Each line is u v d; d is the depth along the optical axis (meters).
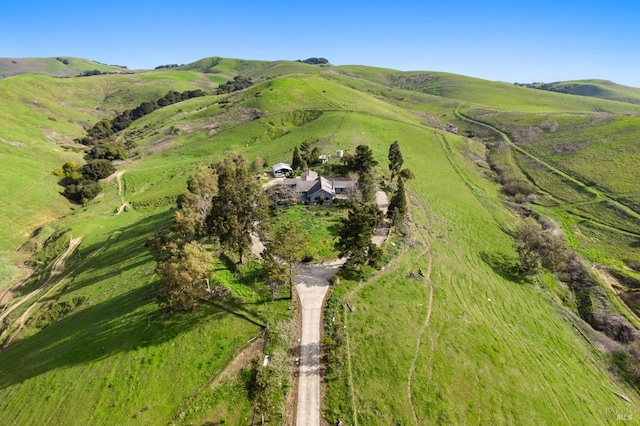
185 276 43.34
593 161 126.50
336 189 86.81
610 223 98.62
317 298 50.91
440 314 50.78
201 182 76.31
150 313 49.69
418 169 117.38
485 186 122.00
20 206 114.50
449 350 44.25
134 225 97.81
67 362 45.72
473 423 35.84
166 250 51.28
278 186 85.25
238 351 42.00
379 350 42.62
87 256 85.75
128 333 47.16
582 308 71.19
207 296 49.88
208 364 40.81
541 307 65.25
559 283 77.06
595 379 50.78
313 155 108.81
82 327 52.94
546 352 52.06
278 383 38.19
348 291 52.31
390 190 92.94
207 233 60.47
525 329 56.06
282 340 43.38
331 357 41.50
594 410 43.62
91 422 36.72
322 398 37.16
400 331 45.88
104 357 44.44
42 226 111.00
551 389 43.72
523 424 37.03
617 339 63.41
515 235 89.62
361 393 37.56
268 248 49.59
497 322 54.34
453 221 88.19
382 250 57.69
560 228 97.81
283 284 53.34
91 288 66.44
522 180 126.69
